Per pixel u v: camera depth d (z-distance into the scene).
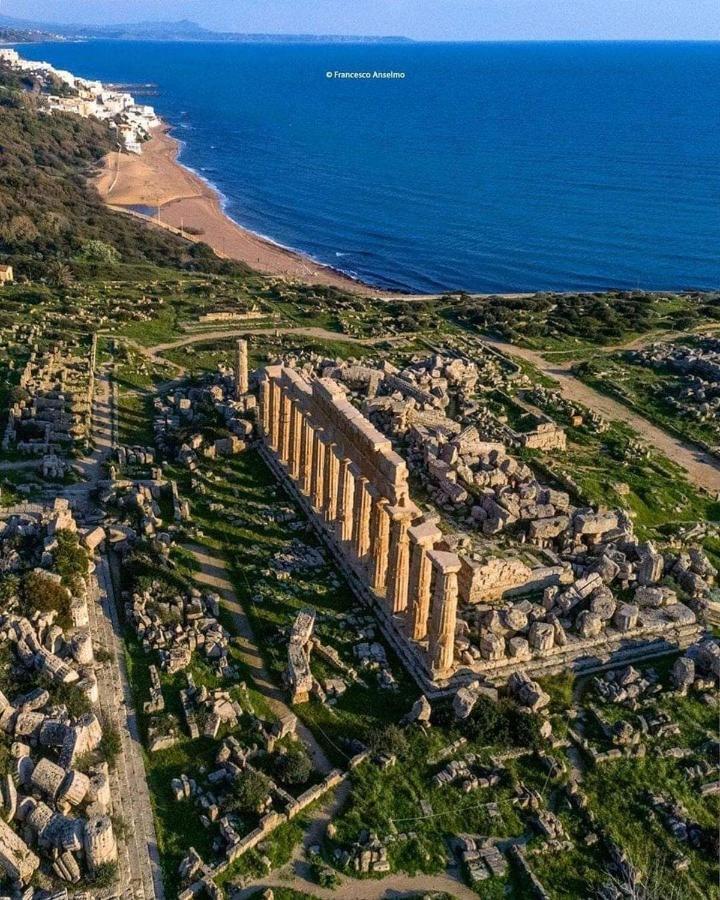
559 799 46.22
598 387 112.56
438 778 46.72
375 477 59.72
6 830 40.19
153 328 122.38
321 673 54.50
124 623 58.19
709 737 50.53
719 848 43.12
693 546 72.94
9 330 113.50
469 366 109.25
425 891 40.78
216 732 49.12
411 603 55.50
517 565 62.53
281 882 40.91
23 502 72.81
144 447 83.88
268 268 193.62
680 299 160.38
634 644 58.06
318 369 105.25
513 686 52.84
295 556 66.69
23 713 47.25
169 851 42.09
